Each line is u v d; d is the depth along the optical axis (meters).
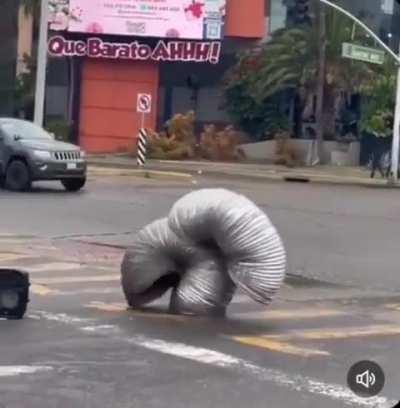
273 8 62.72
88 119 62.28
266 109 61.22
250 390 8.66
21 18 65.12
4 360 9.39
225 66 64.12
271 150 60.22
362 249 20.16
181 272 12.16
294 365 9.67
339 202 32.16
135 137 62.16
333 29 57.84
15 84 65.00
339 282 15.98
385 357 10.23
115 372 9.09
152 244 12.06
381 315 13.03
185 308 11.98
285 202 30.97
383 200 34.06
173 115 62.47
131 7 61.03
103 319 11.53
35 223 21.64
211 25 61.12
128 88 62.16
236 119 62.09
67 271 15.34
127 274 12.23
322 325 11.98
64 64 64.62
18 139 29.88
